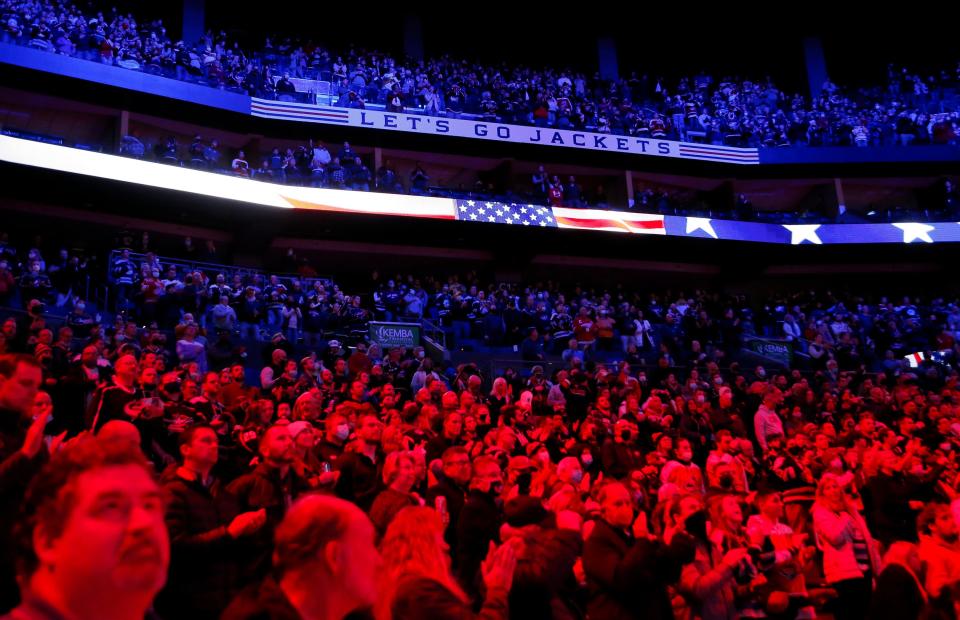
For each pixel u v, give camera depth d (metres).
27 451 3.79
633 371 19.80
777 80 36.09
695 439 13.80
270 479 5.45
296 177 23.78
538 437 11.66
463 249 28.14
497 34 34.06
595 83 30.94
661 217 27.30
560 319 22.27
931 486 10.41
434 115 26.28
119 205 22.59
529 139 26.95
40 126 23.89
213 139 25.59
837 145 29.70
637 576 4.95
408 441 9.14
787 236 28.11
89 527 1.61
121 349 12.27
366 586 2.39
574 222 26.14
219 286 18.34
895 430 16.09
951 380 20.66
